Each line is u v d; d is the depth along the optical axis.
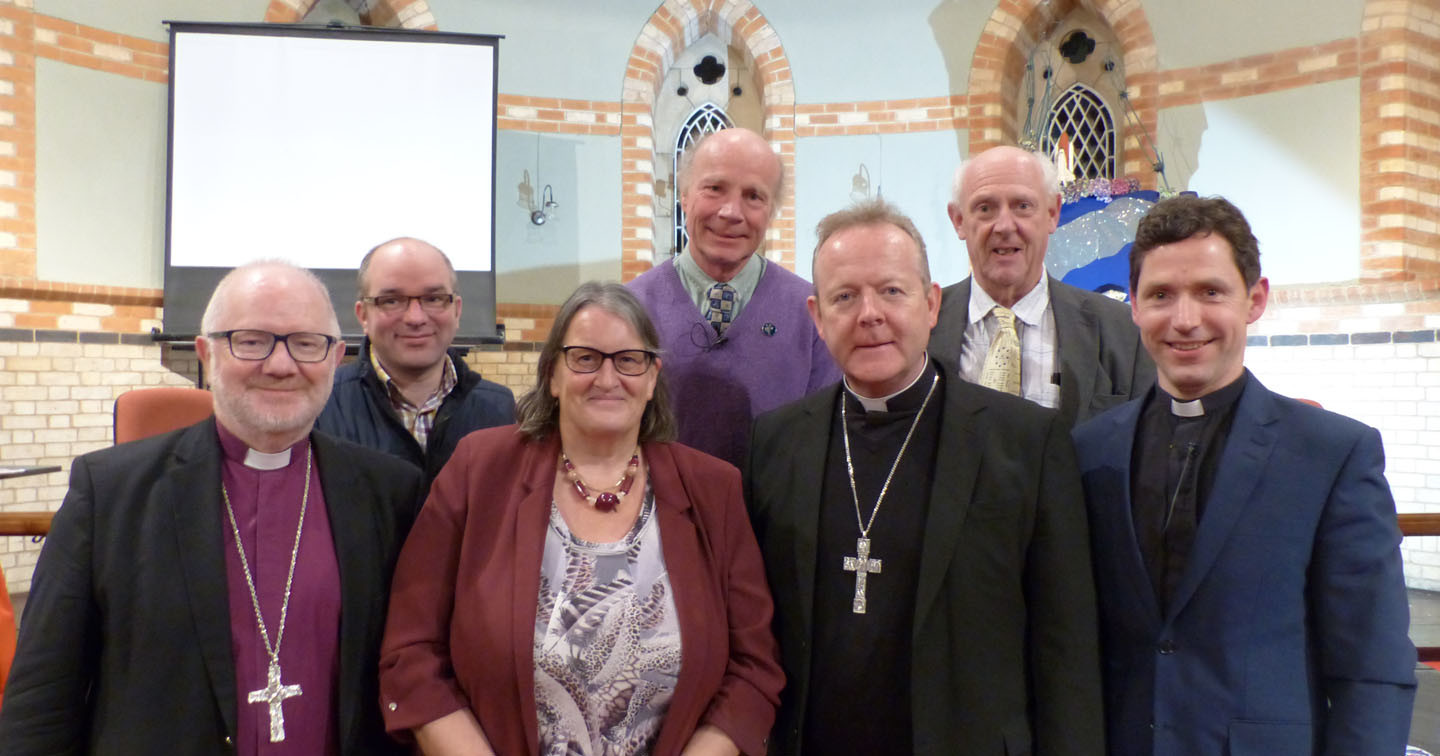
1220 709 1.71
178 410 3.64
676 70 6.96
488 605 1.81
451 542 1.94
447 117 6.03
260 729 1.80
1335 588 1.68
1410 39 5.23
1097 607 1.88
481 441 2.03
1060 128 6.49
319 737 1.86
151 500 1.83
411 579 1.91
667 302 2.72
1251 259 1.78
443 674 1.85
